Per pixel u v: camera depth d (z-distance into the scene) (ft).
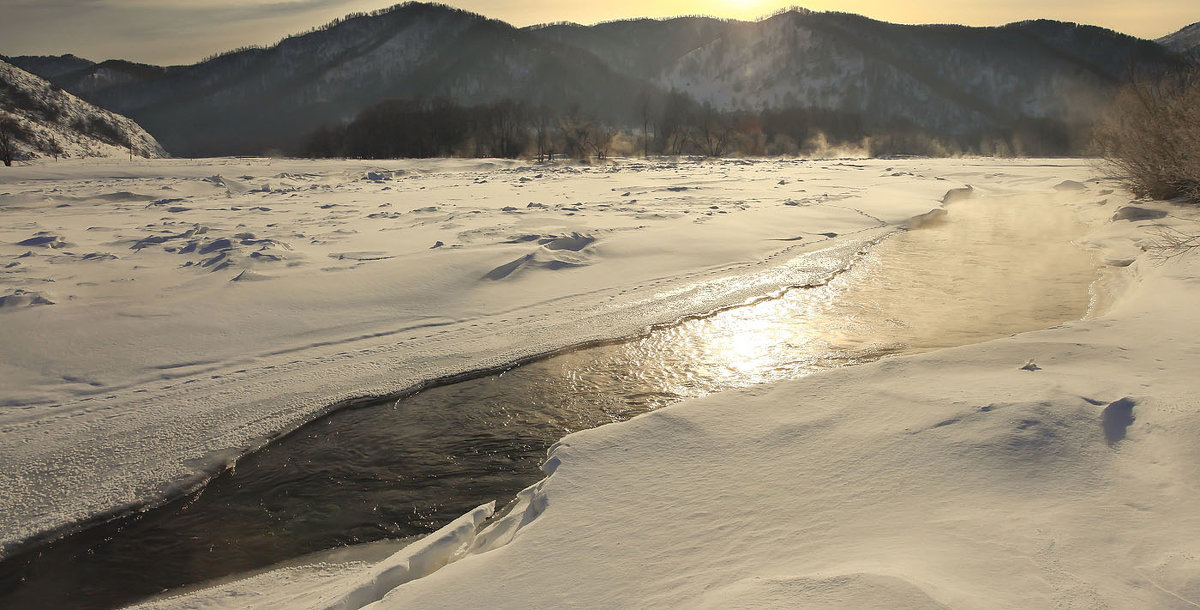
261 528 16.34
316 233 51.37
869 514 11.61
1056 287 36.09
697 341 28.91
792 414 16.66
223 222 59.67
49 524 16.33
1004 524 10.61
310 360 25.98
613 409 22.80
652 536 11.93
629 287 35.96
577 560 11.39
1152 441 13.25
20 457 18.92
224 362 25.57
